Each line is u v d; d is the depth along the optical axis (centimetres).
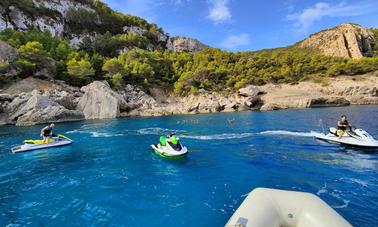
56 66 4966
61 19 9550
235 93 5569
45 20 8781
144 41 10869
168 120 3219
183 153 1216
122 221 627
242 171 1016
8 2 7969
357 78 6138
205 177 958
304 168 1027
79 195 809
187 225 601
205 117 3500
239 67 7125
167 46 13412
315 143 1505
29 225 619
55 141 1658
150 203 732
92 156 1368
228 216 643
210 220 624
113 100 3884
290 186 836
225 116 3556
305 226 425
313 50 14625
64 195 812
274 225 432
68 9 9962
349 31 13475
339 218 415
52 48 5822
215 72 6550
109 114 3775
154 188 855
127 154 1397
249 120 2914
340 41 13175
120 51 9394
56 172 1080
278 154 1273
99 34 9669
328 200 714
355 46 12606
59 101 3616
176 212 671
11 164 1223
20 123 2941
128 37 10338
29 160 1298
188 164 1146
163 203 730
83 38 8962
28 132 2319
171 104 5416
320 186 825
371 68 6450
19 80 4197
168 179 946
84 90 4447
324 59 7906
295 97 4991
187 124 2744
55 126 2731
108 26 11281
